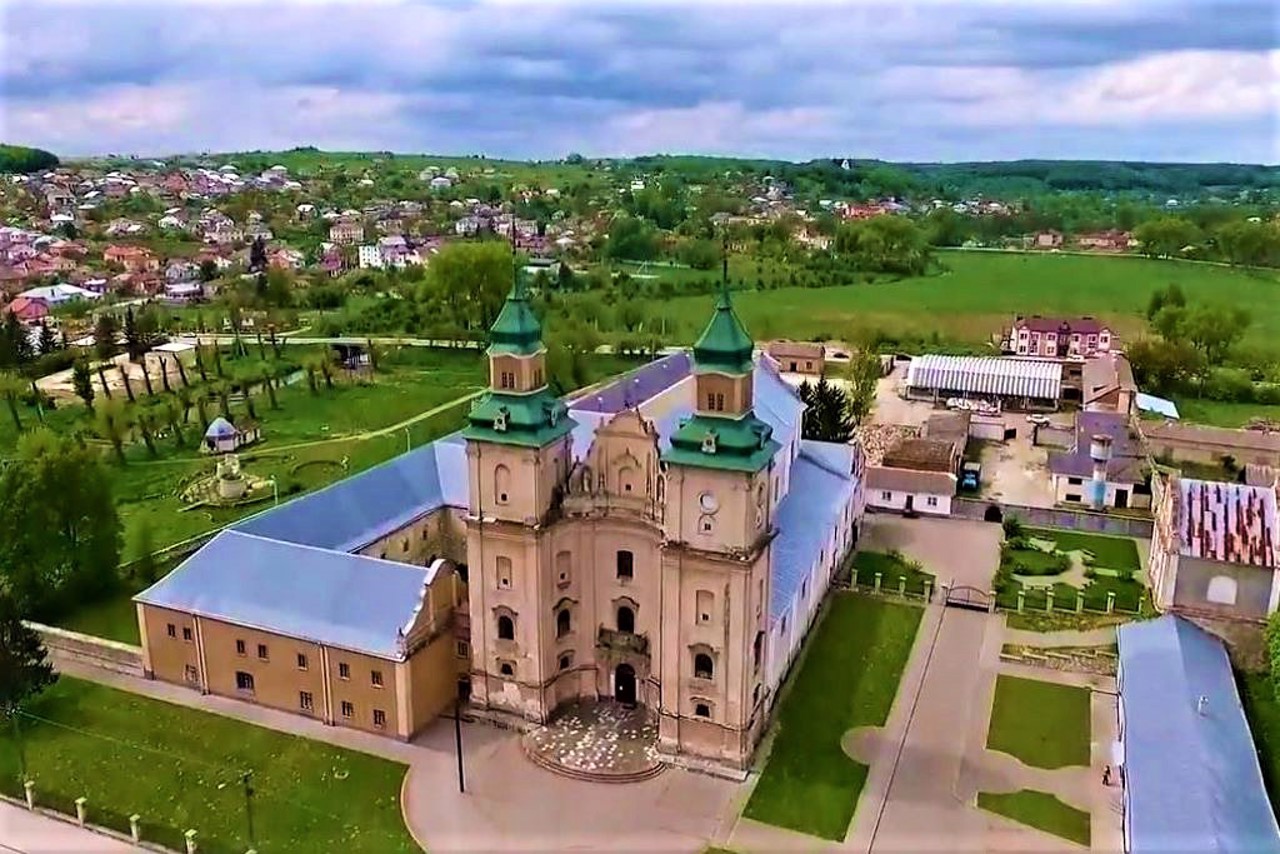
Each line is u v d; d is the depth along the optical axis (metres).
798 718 81.88
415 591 80.38
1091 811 71.25
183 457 147.88
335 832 69.12
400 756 77.25
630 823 70.06
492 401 76.44
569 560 80.12
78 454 101.38
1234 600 84.19
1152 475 123.88
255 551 85.94
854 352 197.88
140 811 70.88
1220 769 66.25
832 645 93.12
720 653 73.12
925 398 178.88
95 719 81.38
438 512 102.88
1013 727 80.94
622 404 102.31
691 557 71.62
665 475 71.44
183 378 183.00
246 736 79.44
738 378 68.88
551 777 75.00
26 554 97.31
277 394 182.12
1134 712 73.81
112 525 103.19
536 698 80.19
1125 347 196.50
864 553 113.25
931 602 102.00
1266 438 142.50
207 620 83.50
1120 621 97.38
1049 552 112.75
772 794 73.06
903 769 75.75
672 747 76.62
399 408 173.38
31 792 71.00
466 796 72.81
